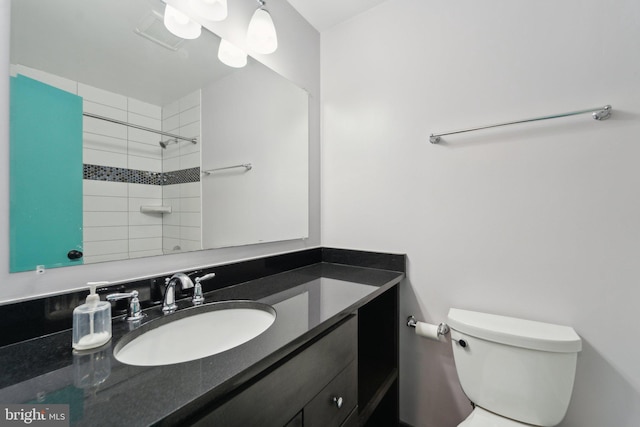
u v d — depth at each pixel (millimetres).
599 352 1004
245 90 1272
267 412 595
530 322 1098
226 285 1156
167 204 997
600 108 977
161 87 981
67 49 766
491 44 1209
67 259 750
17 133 671
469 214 1258
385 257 1484
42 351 621
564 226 1064
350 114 1613
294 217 1543
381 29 1504
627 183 962
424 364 1381
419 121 1387
